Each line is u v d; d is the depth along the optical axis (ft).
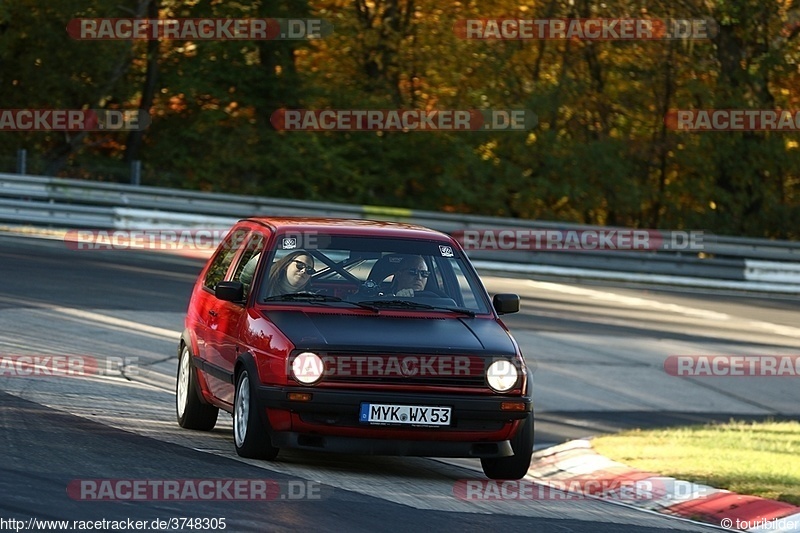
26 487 80.64
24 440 98.07
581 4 413.18
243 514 77.97
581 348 210.18
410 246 111.34
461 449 98.32
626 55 419.54
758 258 339.36
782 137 416.67
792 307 291.79
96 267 243.60
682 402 180.86
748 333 243.60
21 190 298.56
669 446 135.03
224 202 315.17
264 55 399.44
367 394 95.81
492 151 411.13
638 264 323.37
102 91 371.35
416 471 108.47
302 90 398.62
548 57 428.97
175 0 392.47
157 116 403.95
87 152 399.03
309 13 392.68
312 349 96.37
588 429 156.87
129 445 101.14
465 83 415.64
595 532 85.35
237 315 106.52
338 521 78.74
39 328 178.40
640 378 193.06
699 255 366.22
